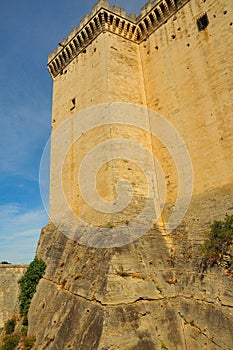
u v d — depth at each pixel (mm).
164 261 14961
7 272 25938
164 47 19953
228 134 14898
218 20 16516
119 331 11352
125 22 21453
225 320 11414
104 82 19484
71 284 15031
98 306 12141
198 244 14398
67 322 13297
